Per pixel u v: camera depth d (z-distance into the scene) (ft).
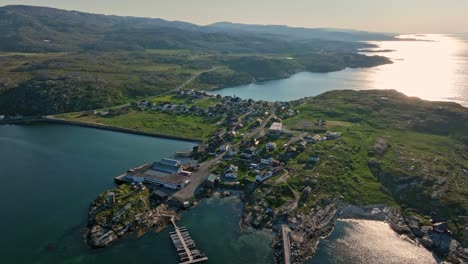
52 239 319.88
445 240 326.44
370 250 318.86
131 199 368.68
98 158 516.32
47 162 497.87
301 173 436.76
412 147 531.09
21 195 398.01
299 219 354.33
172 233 331.77
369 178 437.99
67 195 399.44
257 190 402.11
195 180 432.25
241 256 305.32
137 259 296.71
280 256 303.07
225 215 367.25
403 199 394.11
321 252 314.76
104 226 331.16
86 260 294.25
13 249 305.73
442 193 387.96
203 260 296.71
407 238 337.52
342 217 369.71
